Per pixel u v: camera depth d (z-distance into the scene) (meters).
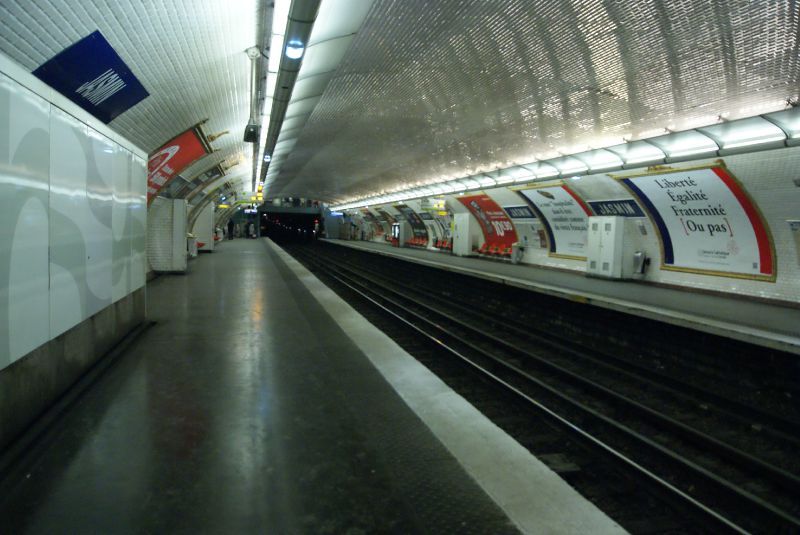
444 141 13.00
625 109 8.20
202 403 3.77
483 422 3.52
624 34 6.08
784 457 4.85
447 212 24.91
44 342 3.33
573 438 5.04
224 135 10.98
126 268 5.70
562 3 5.85
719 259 10.73
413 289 18.73
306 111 11.52
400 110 11.03
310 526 2.24
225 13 4.79
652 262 12.60
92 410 3.58
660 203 11.59
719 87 6.71
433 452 3.03
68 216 3.77
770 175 8.67
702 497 4.04
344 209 48.59
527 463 2.91
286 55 5.43
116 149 5.16
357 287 18.81
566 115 9.05
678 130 8.47
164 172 10.29
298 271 14.84
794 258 9.09
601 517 2.38
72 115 3.84
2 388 2.79
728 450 4.74
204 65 6.01
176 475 2.66
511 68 7.73
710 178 9.80
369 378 4.53
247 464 2.81
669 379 6.96
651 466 4.57
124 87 5.30
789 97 6.50
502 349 9.21
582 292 10.62
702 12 5.30
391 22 6.68
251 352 5.35
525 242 18.73
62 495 2.44
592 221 13.65
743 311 8.38
